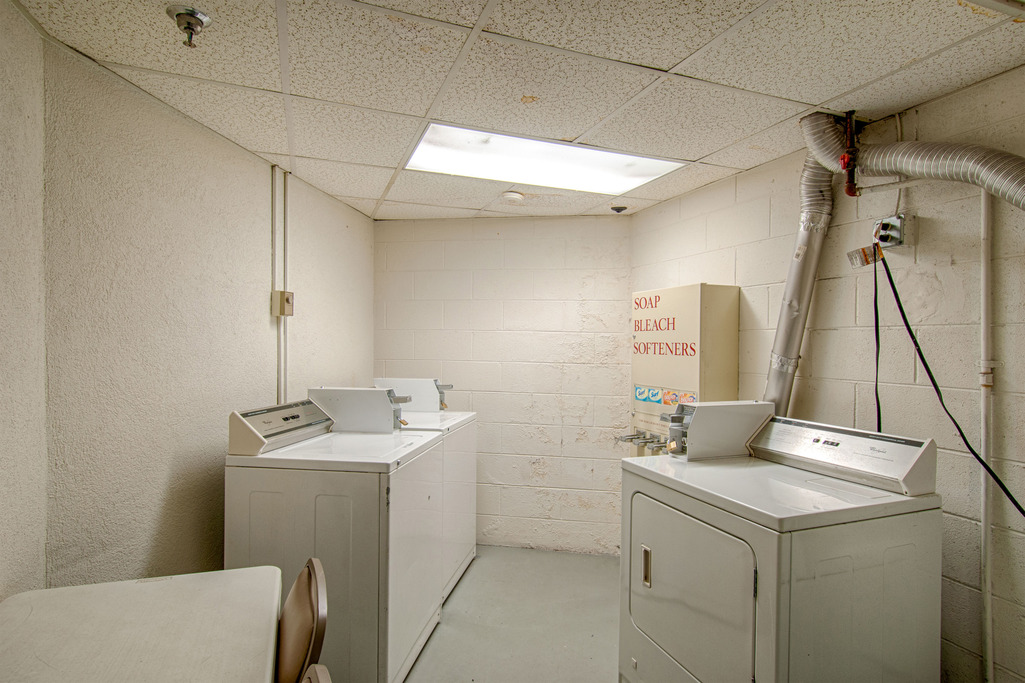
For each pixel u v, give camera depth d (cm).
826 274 207
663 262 303
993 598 156
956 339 165
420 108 183
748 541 133
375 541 177
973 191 161
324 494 179
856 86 165
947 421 167
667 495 164
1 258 126
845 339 199
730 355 246
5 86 126
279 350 247
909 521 141
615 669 211
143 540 172
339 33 136
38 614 118
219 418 208
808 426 181
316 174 255
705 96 173
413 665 210
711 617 144
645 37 138
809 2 122
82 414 151
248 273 225
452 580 271
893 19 128
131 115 167
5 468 127
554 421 338
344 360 311
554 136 208
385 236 352
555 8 126
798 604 126
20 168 131
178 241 187
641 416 279
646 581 173
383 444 210
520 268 343
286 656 109
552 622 246
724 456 192
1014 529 151
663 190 281
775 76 159
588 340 336
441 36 138
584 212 330
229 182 213
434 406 311
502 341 344
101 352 157
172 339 184
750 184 245
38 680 96
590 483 333
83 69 151
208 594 129
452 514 267
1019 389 150
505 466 342
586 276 337
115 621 116
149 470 174
